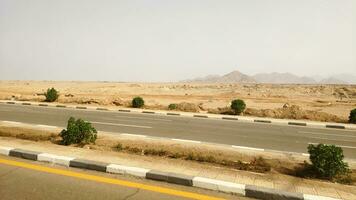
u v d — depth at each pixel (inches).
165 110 905.5
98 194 195.6
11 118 617.6
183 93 2060.8
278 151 391.9
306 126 688.4
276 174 248.7
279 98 1697.8
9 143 313.9
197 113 844.0
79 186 208.7
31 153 269.3
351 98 1878.7
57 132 448.5
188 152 350.9
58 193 195.6
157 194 198.8
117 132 487.2
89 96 1478.8
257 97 1736.0
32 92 1728.6
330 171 261.7
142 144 388.2
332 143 478.6
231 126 623.8
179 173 229.6
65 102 1096.2
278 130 597.6
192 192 204.5
